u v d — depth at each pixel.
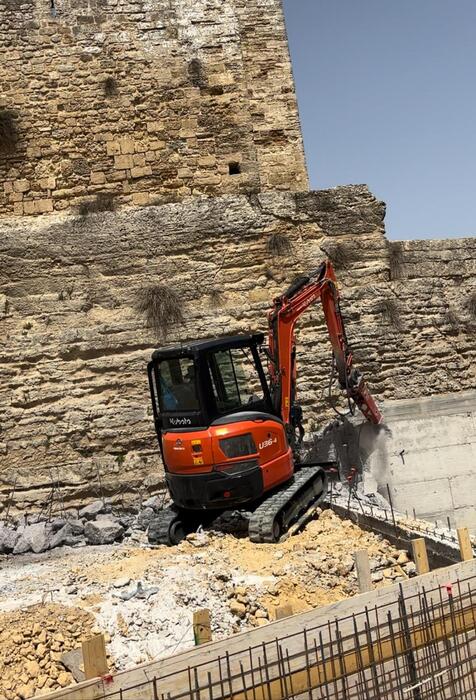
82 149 14.37
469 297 14.62
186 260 13.68
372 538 9.21
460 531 6.90
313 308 13.66
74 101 14.50
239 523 10.21
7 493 12.00
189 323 13.28
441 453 13.27
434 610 5.75
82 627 6.79
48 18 14.71
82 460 12.34
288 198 14.27
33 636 6.62
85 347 12.86
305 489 10.40
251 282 13.74
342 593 7.60
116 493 12.23
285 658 5.05
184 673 4.76
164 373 10.23
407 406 13.45
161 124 14.68
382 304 13.91
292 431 10.93
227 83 15.02
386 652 5.43
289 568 7.98
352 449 12.90
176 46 15.05
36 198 14.03
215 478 9.36
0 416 12.36
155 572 8.04
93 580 8.14
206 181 14.57
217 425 9.53
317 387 13.28
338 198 14.36
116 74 14.75
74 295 13.24
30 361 12.73
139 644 6.61
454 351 14.16
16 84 14.38
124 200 14.29
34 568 9.45
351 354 12.12
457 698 5.57
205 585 7.59
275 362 10.87
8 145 14.09
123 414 12.62
